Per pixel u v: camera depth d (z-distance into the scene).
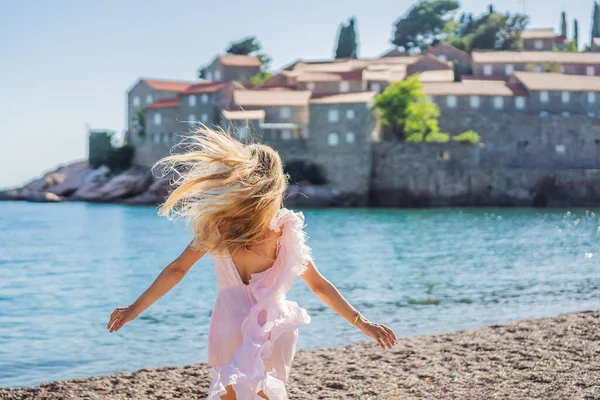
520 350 9.21
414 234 49.75
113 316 4.01
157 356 11.54
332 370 8.77
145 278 27.92
